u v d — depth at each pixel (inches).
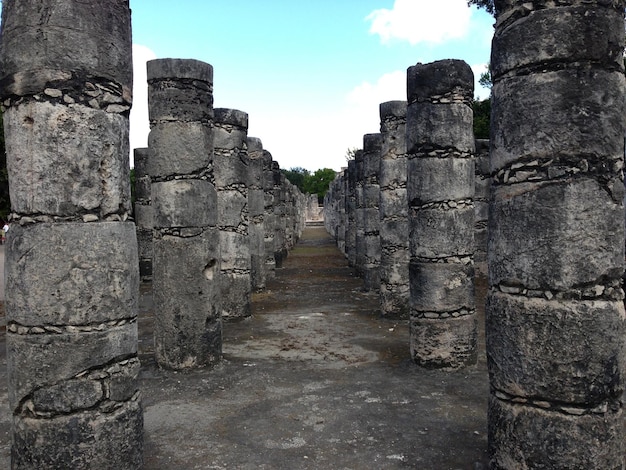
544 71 161.9
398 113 457.4
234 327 435.2
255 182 613.6
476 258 653.3
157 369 313.6
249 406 255.3
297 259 980.6
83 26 173.2
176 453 207.0
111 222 178.5
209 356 316.8
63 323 169.9
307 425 231.9
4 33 173.3
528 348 163.2
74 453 169.6
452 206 315.9
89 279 172.7
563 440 158.6
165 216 311.9
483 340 376.5
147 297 578.9
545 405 161.3
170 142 311.7
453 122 319.6
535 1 164.1
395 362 328.5
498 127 173.6
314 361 331.9
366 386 282.4
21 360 170.4
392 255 461.1
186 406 256.1
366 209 601.6
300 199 1702.8
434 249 314.7
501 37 172.9
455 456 201.6
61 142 169.8
